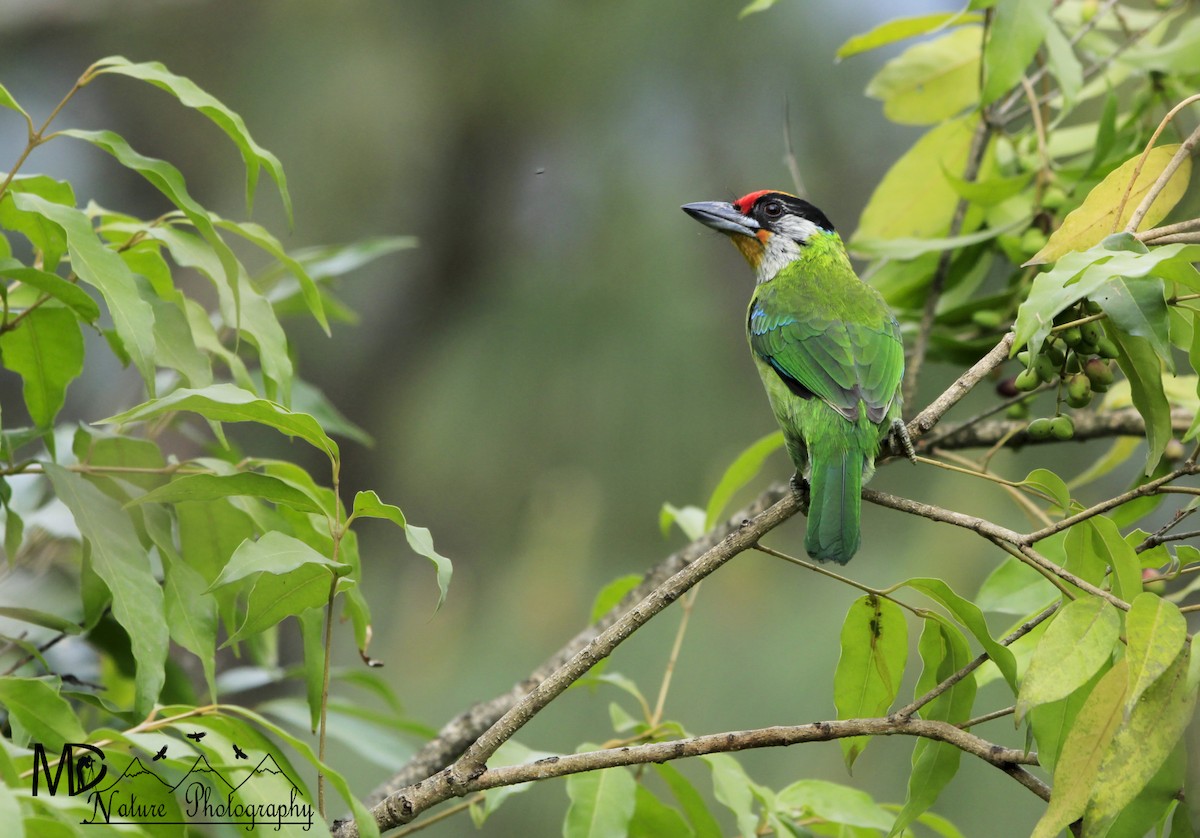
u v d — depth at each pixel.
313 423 4.84
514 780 5.08
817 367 7.64
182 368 5.75
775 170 13.09
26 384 6.07
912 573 10.95
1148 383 5.30
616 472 12.39
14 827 3.19
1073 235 5.89
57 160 15.08
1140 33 8.98
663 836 6.20
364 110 13.59
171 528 5.77
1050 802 4.67
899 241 8.37
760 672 11.30
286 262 5.94
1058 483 5.53
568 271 13.09
